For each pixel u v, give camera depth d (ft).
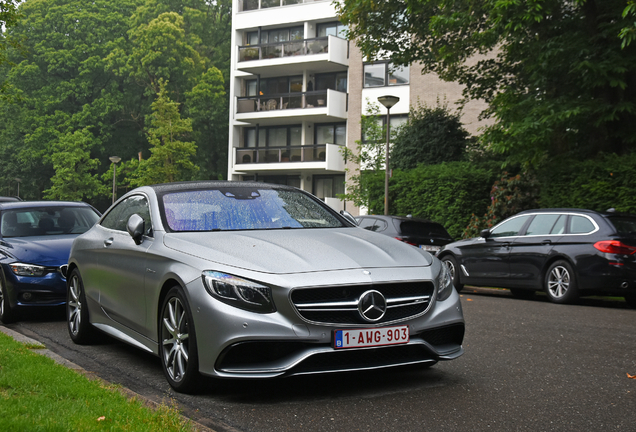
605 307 37.63
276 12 136.87
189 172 150.10
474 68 70.13
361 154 91.09
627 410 14.70
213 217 18.57
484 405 14.98
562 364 19.60
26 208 32.37
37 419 12.19
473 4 55.77
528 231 40.93
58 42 170.40
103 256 21.03
